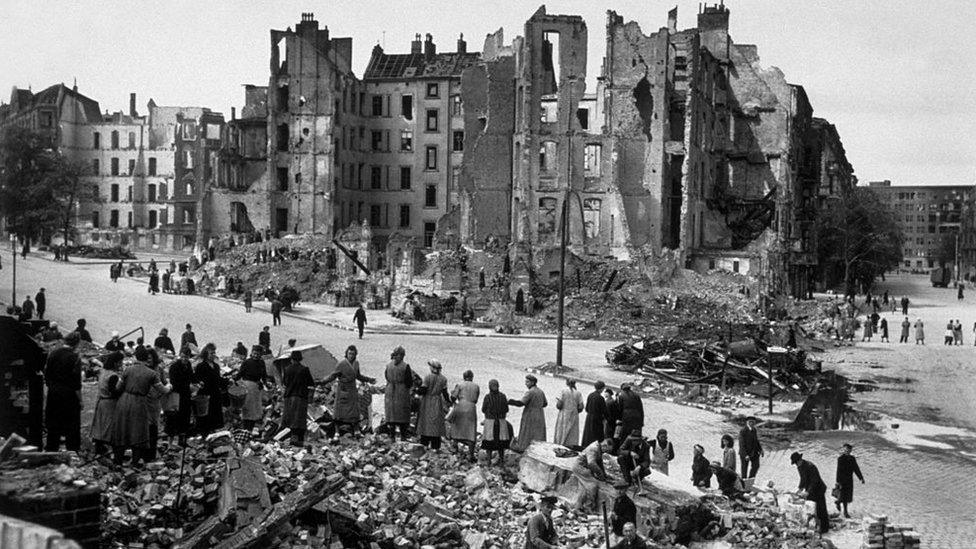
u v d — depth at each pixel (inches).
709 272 3371.1
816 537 908.0
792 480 1194.0
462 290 3043.8
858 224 4616.1
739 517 930.7
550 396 1620.3
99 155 5531.5
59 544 306.3
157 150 5506.9
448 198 4569.4
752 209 3831.2
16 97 5349.4
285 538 655.8
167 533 655.1
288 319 2613.2
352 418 984.9
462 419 1007.0
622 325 2711.6
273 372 1197.7
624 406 1056.8
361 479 821.2
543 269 3228.3
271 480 733.3
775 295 3467.0
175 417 871.7
